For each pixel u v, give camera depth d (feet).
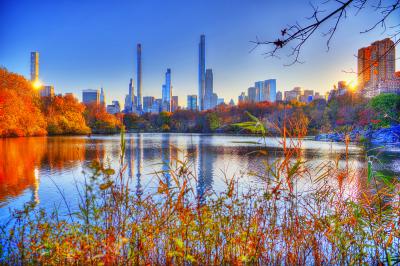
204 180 35.55
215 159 63.16
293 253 9.58
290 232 9.66
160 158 64.54
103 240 7.88
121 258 7.83
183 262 8.65
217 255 8.99
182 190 9.03
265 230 9.64
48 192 32.42
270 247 9.56
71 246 8.45
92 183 8.25
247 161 58.59
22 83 172.04
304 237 9.70
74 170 47.93
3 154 72.90
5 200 29.45
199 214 9.39
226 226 9.64
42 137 158.81
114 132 254.27
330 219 9.88
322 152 72.18
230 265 8.63
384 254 9.49
